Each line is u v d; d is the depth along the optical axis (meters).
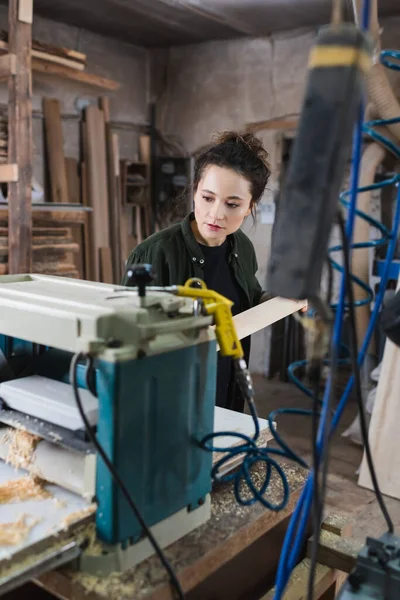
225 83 4.61
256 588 1.07
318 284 0.68
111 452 0.82
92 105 4.42
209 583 0.96
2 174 2.97
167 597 0.84
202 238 1.64
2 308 0.96
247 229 4.59
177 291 0.96
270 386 4.44
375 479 0.88
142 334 0.83
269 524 1.04
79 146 4.37
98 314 0.82
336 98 0.64
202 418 0.96
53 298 0.94
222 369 1.62
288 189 0.68
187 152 4.88
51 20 4.11
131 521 0.85
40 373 1.11
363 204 3.39
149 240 1.62
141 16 4.00
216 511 1.03
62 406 0.93
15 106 2.88
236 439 1.14
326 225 0.66
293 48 4.26
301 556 1.12
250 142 1.55
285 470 1.21
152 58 4.96
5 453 1.04
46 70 3.37
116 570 0.85
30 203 3.00
